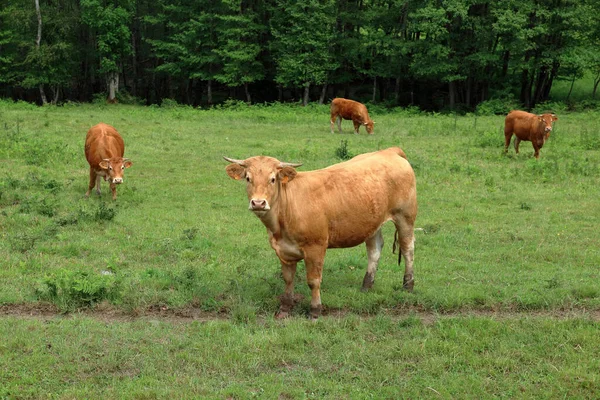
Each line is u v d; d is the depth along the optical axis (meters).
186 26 44.78
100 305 7.73
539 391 5.75
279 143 21.89
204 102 49.38
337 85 49.44
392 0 43.12
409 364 6.29
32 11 40.94
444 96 47.00
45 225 11.10
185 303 7.86
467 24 39.84
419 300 8.01
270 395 5.63
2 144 18.41
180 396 5.60
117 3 43.47
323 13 41.75
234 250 10.12
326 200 7.43
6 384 5.73
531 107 42.94
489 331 7.00
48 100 50.47
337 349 6.55
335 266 9.41
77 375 5.98
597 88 46.53
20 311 7.57
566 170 17.11
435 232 11.60
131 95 49.03
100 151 13.07
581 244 10.77
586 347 6.63
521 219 12.45
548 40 41.97
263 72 45.28
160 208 12.88
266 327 7.25
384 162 8.08
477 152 20.27
